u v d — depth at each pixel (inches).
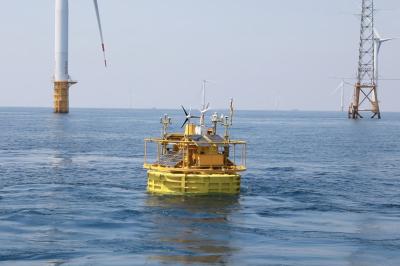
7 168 2765.7
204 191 1881.2
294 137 5925.2
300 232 1441.9
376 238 1392.7
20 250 1255.5
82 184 2222.0
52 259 1196.5
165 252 1251.8
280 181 2367.1
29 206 1727.4
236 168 1932.8
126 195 1935.3
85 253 1238.9
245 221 1561.3
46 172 2608.3
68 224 1498.5
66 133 6082.7
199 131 1987.0
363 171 2842.0
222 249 1278.3
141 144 4601.4
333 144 4950.8
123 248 1278.3
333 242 1349.7
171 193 1900.8
